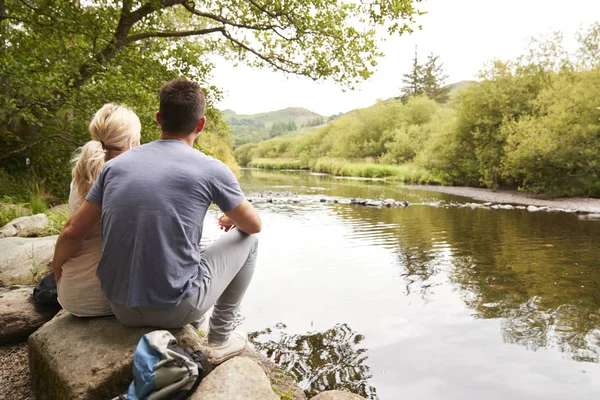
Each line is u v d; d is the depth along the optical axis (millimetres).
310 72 10609
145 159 1967
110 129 2340
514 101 19375
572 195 15508
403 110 42281
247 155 86938
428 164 24156
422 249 6734
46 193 8758
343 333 3504
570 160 14875
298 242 7316
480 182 20953
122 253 1897
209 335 2426
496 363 2992
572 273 5262
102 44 9031
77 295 2299
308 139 61625
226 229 2486
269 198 15609
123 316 2057
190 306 2033
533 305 4137
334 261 5941
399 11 9109
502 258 6094
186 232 1928
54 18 7926
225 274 2203
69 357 2061
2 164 8773
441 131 23062
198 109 2098
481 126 20516
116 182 1928
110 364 1961
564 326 3621
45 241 4336
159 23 11047
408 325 3672
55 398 2010
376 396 2590
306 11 10078
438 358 3072
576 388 2658
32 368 2312
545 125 15633
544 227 8930
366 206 13180
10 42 7941
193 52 10477
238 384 1896
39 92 6953
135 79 8953
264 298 4375
